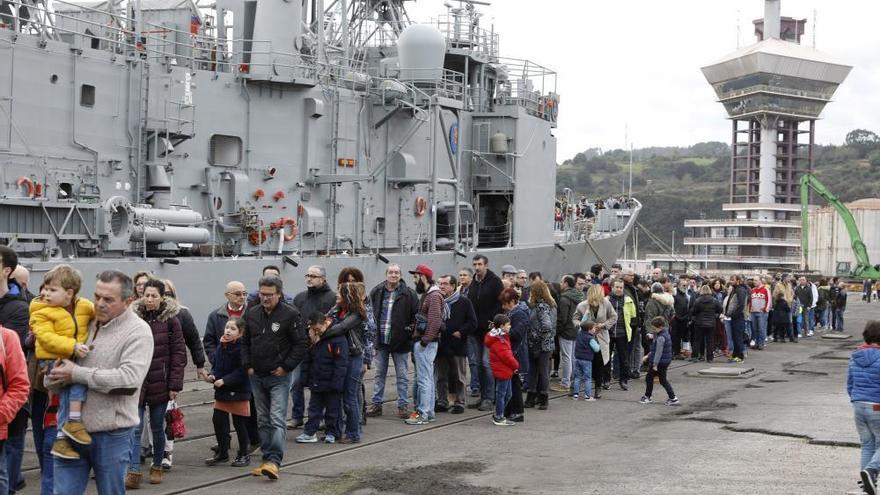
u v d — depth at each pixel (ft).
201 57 78.74
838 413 53.21
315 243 83.71
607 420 51.42
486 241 112.16
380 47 110.42
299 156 82.53
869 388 34.45
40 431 32.45
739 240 418.92
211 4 85.05
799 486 35.01
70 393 24.54
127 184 69.46
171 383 34.63
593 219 131.44
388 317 50.39
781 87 458.91
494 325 48.98
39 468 37.04
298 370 46.50
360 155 90.53
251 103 78.84
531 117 110.52
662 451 42.11
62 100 64.75
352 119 89.15
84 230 62.90
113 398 24.72
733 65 463.42
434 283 52.90
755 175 473.67
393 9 114.01
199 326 68.69
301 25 82.58
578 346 59.47
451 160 100.12
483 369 54.13
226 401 37.86
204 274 68.69
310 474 36.86
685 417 52.42
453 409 52.85
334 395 43.21
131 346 24.73
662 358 57.31
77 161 65.77
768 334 115.14
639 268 415.03
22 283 33.22
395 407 54.70
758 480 36.04
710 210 582.76
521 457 40.70
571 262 120.06
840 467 38.50
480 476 36.70
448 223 101.55
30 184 61.82
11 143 61.36
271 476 35.68
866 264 307.58
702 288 85.40
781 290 108.58
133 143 69.92
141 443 37.68
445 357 53.11
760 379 72.23
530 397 55.67
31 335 30.27
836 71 460.55
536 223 113.19
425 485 35.06
